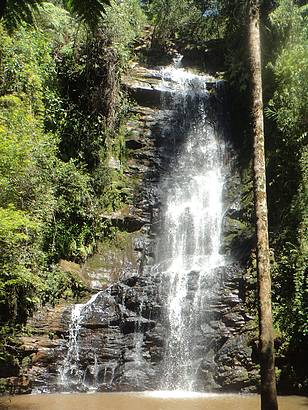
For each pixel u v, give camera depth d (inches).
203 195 697.6
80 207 599.5
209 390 438.3
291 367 430.3
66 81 687.7
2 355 426.9
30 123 522.6
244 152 726.5
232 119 781.9
